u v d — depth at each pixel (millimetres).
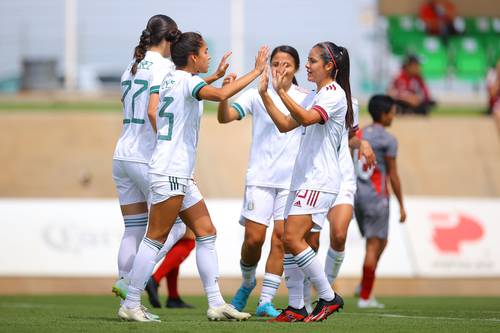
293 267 24094
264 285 27375
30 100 80938
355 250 48656
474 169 64312
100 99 81625
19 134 63781
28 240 48250
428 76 83875
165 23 25109
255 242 27703
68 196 61125
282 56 27750
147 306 35781
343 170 28516
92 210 49156
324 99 22844
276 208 27594
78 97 81625
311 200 22922
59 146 63281
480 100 84438
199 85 23172
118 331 21266
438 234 50750
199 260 24359
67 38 82812
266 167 27578
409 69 69125
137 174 24828
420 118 67125
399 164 63969
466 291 49719
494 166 64688
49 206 49156
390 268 49250
